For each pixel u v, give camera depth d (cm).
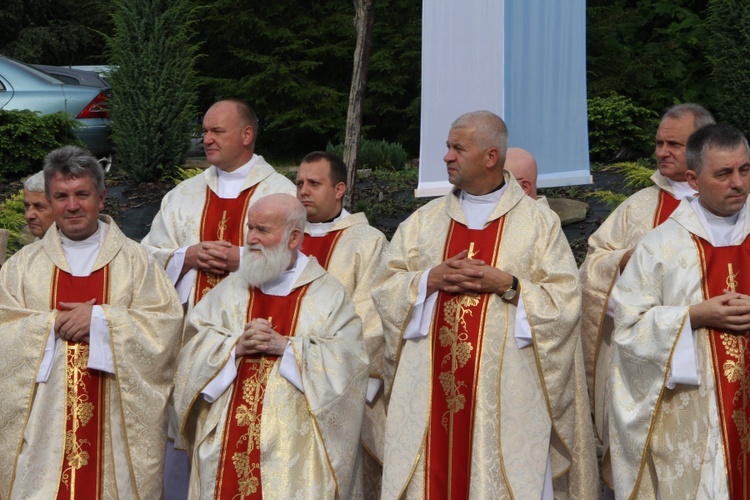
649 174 1159
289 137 1959
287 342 537
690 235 515
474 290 550
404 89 2023
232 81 1955
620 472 521
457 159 559
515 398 545
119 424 561
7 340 551
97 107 1339
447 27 901
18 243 1044
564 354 548
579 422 580
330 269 633
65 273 567
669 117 619
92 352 548
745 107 1370
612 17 1811
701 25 1777
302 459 532
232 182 686
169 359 575
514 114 955
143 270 579
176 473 657
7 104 1294
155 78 1257
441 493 546
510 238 559
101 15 2575
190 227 676
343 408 539
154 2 1270
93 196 566
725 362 494
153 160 1243
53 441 549
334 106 1914
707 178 496
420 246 580
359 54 995
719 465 490
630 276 523
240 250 630
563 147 967
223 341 542
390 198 1202
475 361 545
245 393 537
